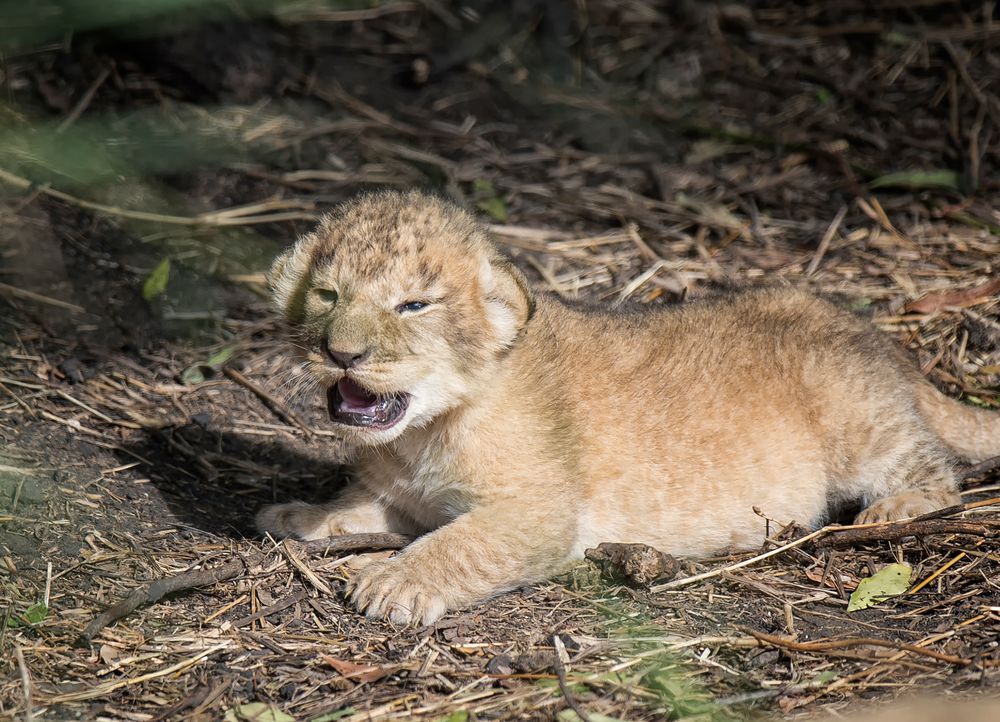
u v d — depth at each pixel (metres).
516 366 9.48
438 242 9.22
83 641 8.27
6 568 8.96
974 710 7.22
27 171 14.54
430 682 7.98
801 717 7.54
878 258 14.09
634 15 19.94
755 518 10.27
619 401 9.95
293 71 17.92
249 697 7.81
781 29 19.30
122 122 16.08
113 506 10.16
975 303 13.07
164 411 12.00
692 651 8.39
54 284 13.30
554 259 14.37
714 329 10.66
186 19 17.34
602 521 9.98
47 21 16.67
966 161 15.62
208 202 15.10
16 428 11.02
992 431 11.24
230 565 9.24
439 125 17.38
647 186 16.05
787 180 16.03
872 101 17.33
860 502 10.98
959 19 18.77
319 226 9.78
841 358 10.68
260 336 13.40
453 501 9.79
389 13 19.61
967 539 9.81
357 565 9.51
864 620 8.87
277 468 11.48
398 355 8.95
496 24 19.50
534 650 8.41
